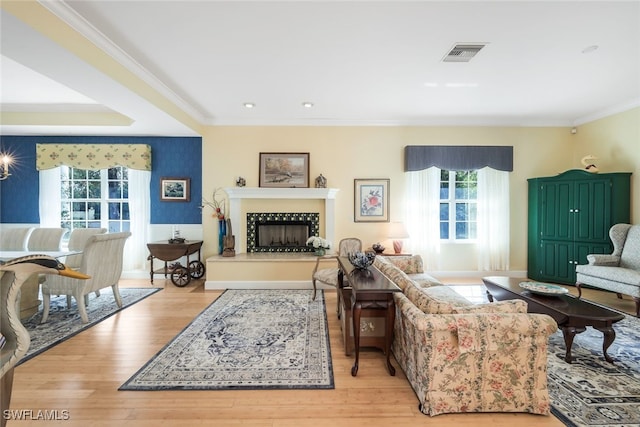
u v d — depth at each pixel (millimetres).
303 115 5047
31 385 2180
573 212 4730
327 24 2498
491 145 5297
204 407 1954
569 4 2250
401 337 2373
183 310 3764
